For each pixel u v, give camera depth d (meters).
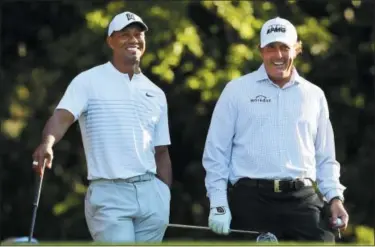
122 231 21.33
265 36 21.62
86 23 42.03
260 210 21.50
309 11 43.28
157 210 21.83
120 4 40.41
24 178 45.38
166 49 39.38
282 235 21.62
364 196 43.03
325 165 22.36
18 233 45.28
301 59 41.22
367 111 43.25
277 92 21.73
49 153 20.86
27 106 44.19
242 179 21.64
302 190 21.56
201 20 42.34
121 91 21.67
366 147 43.50
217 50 41.56
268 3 41.25
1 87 44.41
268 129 21.56
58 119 21.30
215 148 21.83
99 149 21.53
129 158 21.48
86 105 21.59
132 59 21.78
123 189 21.44
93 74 21.75
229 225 21.50
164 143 22.28
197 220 43.31
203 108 42.28
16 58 44.88
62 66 43.53
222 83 39.66
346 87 43.09
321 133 22.22
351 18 42.44
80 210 43.22
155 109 21.97
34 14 44.47
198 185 43.41
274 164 21.45
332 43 41.94
